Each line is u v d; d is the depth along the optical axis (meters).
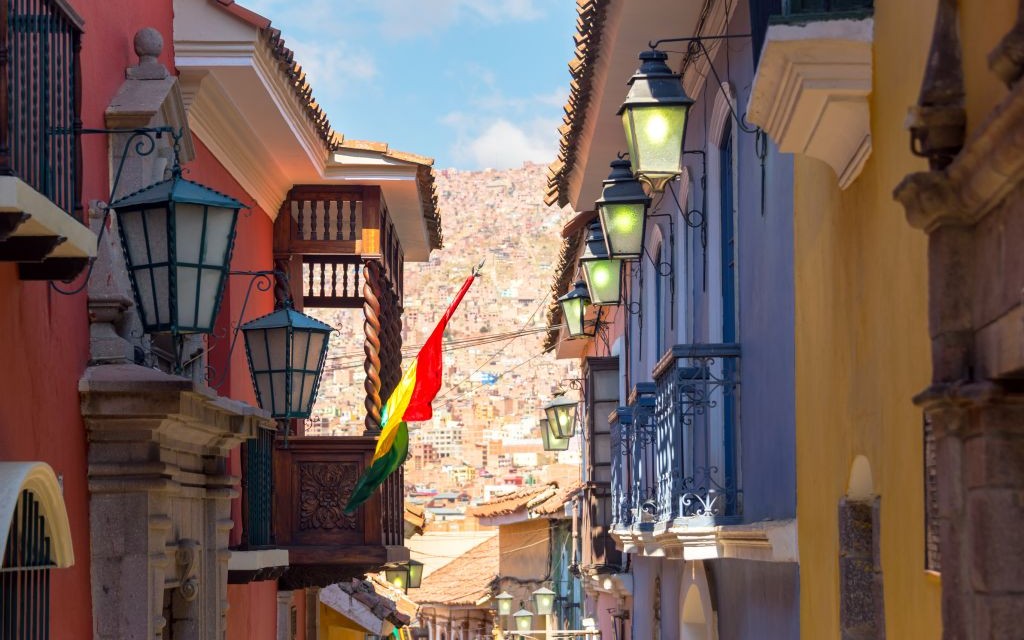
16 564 6.82
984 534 5.02
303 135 15.44
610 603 25.47
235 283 15.06
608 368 22.86
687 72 14.47
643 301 19.50
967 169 4.97
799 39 6.76
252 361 12.16
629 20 13.59
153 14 10.81
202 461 11.01
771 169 10.53
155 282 7.95
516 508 35.34
